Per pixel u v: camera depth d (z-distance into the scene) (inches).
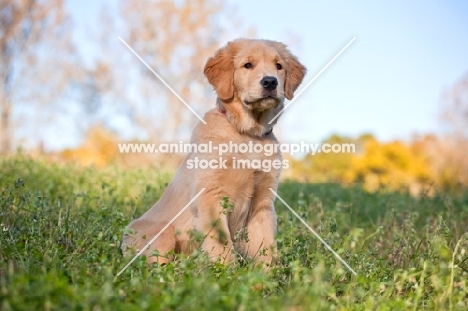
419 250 195.5
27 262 148.7
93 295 118.0
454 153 1171.9
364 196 370.6
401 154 1056.2
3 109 1035.9
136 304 124.0
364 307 141.8
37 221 189.5
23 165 373.7
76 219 203.6
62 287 117.0
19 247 165.3
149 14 1015.6
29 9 1053.2
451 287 144.0
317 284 130.0
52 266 148.2
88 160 791.7
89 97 1040.2
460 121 1237.7
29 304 114.6
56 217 203.3
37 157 460.1
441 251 150.8
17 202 224.2
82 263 152.8
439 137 1211.2
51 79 1064.2
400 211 281.4
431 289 167.3
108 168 424.5
